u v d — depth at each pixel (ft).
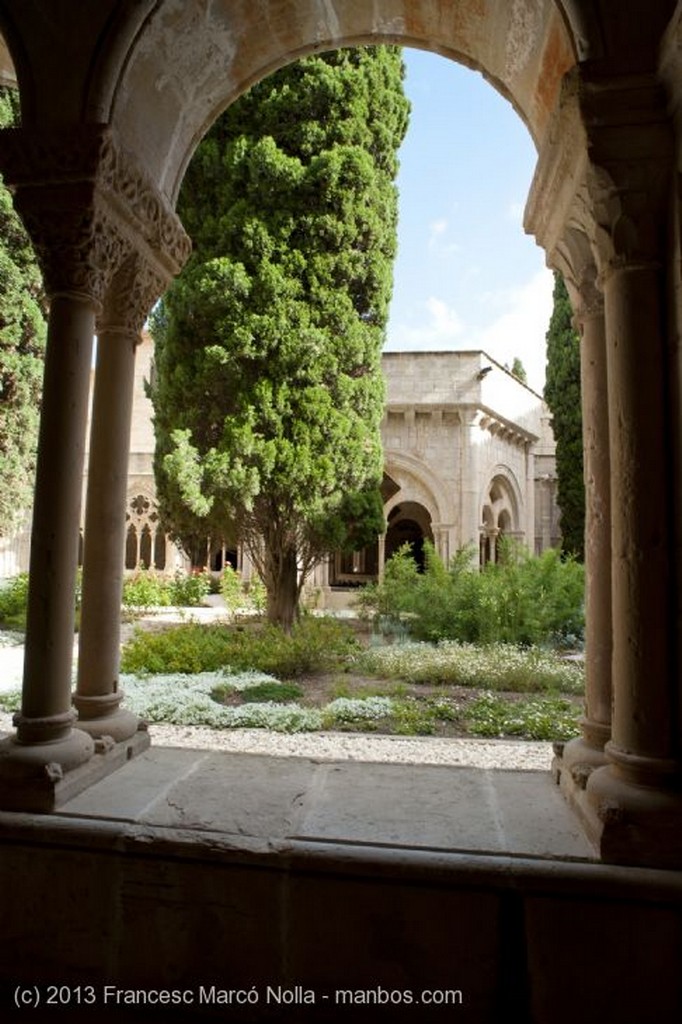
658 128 6.93
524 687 22.72
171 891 7.00
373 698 19.86
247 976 6.81
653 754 6.79
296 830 7.17
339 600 53.36
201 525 31.73
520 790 8.62
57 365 8.42
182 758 9.67
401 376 56.18
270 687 21.26
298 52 10.80
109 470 9.97
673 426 6.94
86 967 7.07
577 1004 6.31
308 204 31.12
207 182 31.40
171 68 9.41
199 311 30.55
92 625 9.80
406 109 34.73
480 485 56.34
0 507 40.81
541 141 10.01
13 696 20.16
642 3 6.98
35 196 8.38
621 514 7.11
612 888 6.29
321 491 30.89
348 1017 6.63
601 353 8.93
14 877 7.29
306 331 30.35
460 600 31.42
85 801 7.80
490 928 6.49
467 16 9.55
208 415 31.19
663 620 6.88
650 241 7.11
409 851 6.72
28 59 8.50
